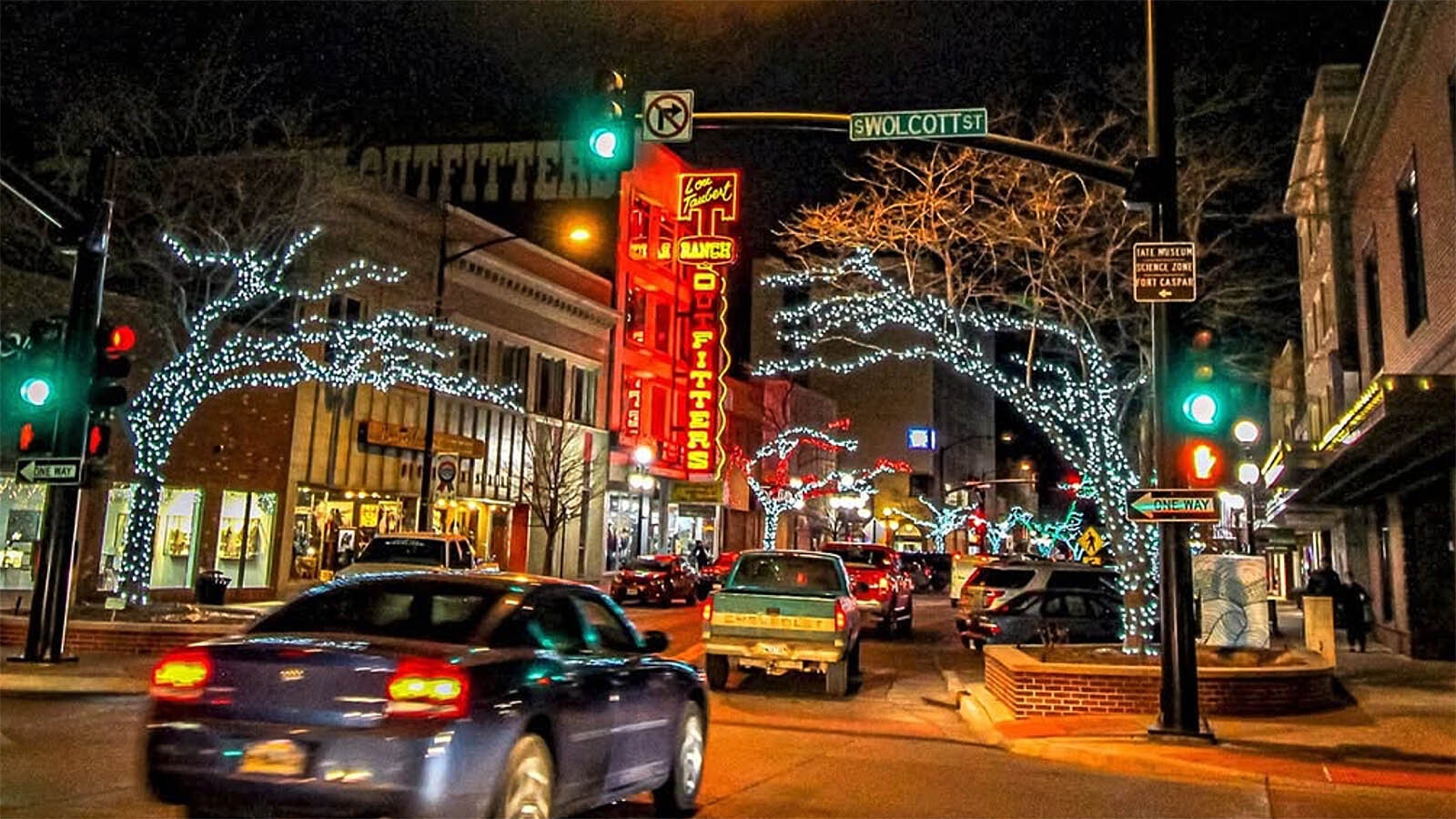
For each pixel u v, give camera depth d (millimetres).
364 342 31438
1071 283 21328
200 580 23953
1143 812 9625
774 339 73312
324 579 32031
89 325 16125
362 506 33875
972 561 38906
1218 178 18625
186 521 28516
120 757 10109
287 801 6203
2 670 15422
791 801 9531
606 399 47875
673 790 8805
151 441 20281
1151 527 16672
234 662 6523
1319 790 10891
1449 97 18438
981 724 14625
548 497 40344
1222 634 17562
